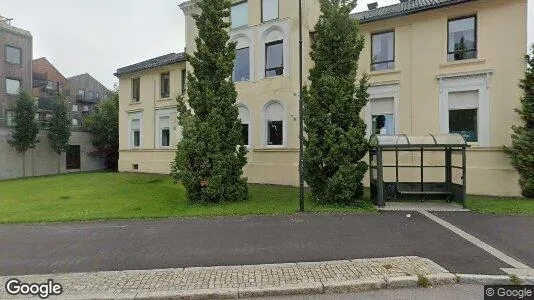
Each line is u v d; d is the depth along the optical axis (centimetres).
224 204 1151
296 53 1612
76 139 3020
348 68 1152
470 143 1362
